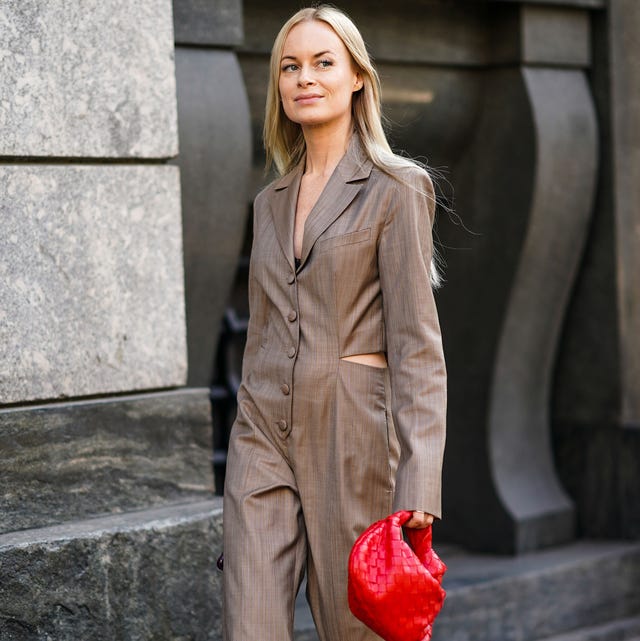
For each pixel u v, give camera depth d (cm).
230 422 568
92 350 370
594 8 582
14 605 335
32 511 355
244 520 279
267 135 304
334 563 279
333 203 281
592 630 552
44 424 357
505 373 579
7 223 351
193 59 443
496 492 574
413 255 272
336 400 277
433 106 556
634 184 595
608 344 594
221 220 453
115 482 374
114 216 374
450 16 548
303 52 281
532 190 558
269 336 289
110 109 372
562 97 571
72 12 362
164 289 387
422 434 265
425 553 269
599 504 599
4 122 349
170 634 365
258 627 271
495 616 518
